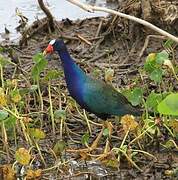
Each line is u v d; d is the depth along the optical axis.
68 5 21.83
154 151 13.02
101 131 13.34
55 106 14.64
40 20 19.17
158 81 13.81
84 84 13.44
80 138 13.73
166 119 13.20
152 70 13.85
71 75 13.46
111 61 17.23
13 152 13.13
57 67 16.92
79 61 17.12
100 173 12.39
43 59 13.92
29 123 13.49
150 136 13.10
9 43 18.73
